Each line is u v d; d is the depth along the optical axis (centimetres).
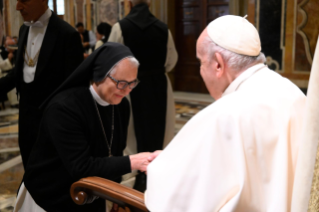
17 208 208
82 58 275
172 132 419
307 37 499
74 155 170
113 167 171
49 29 262
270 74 131
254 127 114
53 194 184
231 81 134
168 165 121
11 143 431
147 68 378
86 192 162
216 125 116
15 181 336
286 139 114
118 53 177
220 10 852
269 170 113
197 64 916
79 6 565
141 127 378
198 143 116
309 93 90
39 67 261
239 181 109
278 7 512
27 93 270
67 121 172
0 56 339
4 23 324
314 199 89
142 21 367
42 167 183
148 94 378
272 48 526
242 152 110
